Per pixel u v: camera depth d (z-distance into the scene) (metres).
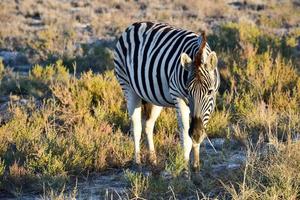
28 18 72.00
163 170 19.52
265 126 23.61
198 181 17.97
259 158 18.14
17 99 32.56
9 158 21.44
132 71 20.50
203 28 62.31
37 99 32.31
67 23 66.06
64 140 22.31
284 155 17.52
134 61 20.33
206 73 16.52
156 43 19.44
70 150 21.47
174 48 18.56
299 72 32.53
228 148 21.66
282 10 75.69
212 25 65.75
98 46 49.25
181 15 73.62
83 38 57.28
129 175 18.39
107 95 29.31
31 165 20.41
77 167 20.50
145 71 19.52
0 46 52.97
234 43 43.22
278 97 27.86
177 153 18.95
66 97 28.83
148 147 21.53
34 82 35.03
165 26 20.44
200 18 71.38
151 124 21.61
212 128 24.33
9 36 57.88
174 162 18.55
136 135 21.69
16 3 81.44
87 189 18.94
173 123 25.55
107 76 32.94
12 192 18.80
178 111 18.11
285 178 16.02
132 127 21.86
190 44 17.97
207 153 21.67
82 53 46.97
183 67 16.89
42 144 22.12
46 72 38.31
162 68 18.70
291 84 29.97
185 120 18.06
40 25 67.56
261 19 66.44
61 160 20.73
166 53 18.72
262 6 80.94
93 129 24.61
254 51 36.59
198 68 16.50
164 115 25.72
